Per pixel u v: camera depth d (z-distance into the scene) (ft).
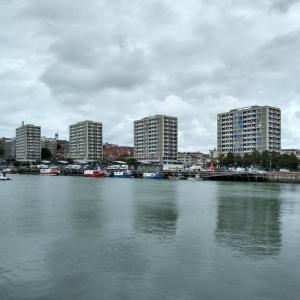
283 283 89.51
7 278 91.97
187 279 91.56
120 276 93.40
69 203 246.06
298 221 174.40
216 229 152.35
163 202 255.29
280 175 589.32
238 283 89.25
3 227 153.99
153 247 121.29
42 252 114.83
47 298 80.64
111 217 182.50
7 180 597.52
